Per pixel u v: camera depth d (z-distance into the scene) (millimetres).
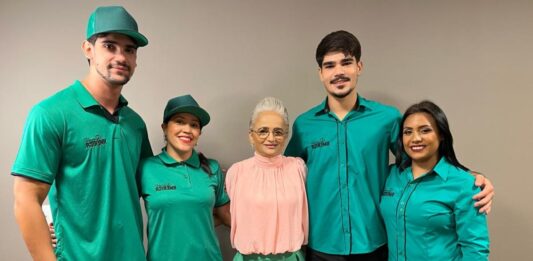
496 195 1748
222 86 1754
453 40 1736
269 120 1366
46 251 1088
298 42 1748
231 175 1436
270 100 1429
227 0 1740
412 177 1285
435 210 1185
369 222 1404
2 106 1701
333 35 1380
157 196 1308
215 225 1611
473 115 1743
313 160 1478
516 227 1749
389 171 1458
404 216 1250
